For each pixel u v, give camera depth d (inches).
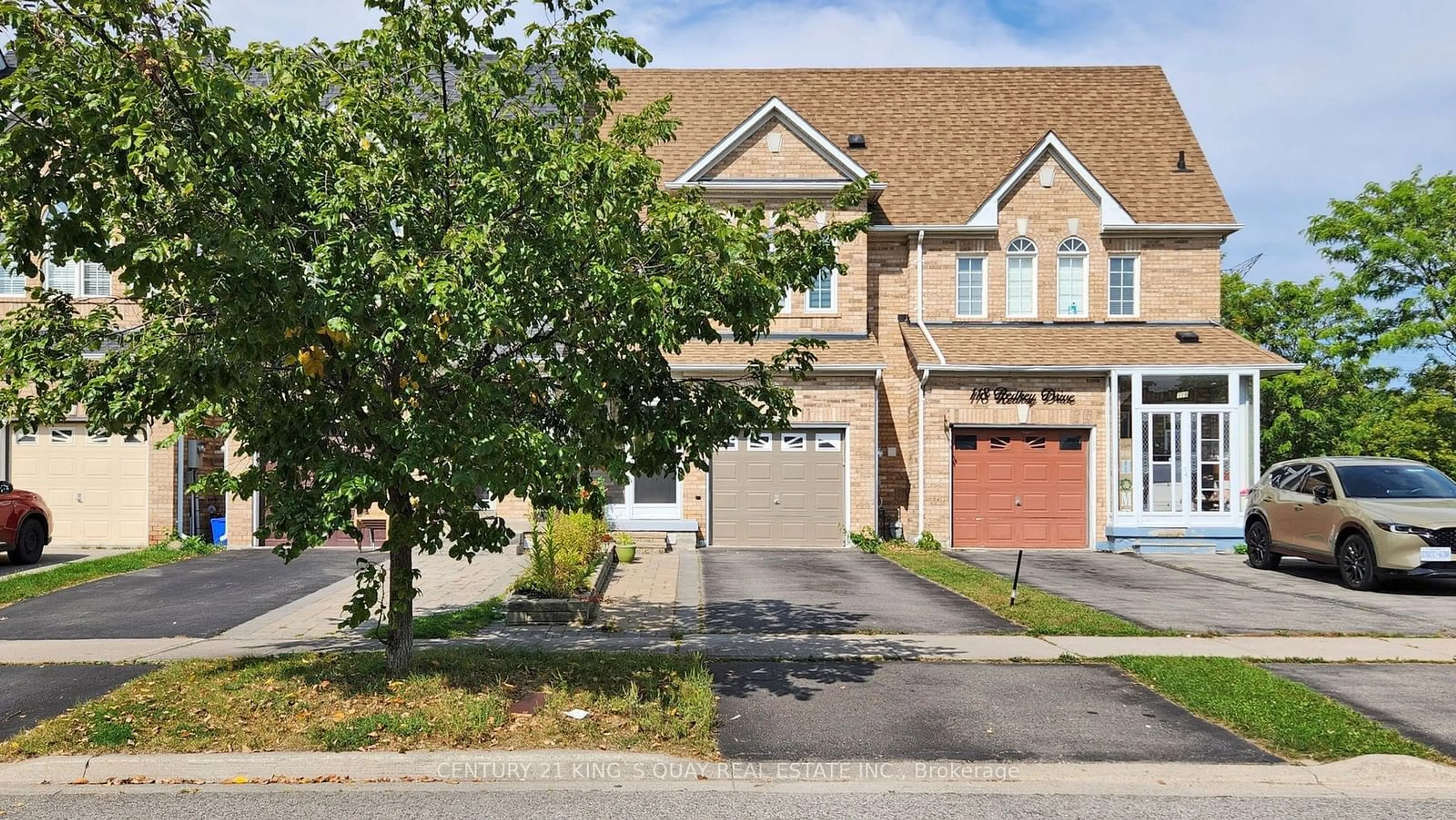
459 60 302.5
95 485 736.3
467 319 261.3
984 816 225.9
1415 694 328.8
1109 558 724.0
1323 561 592.1
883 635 415.5
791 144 807.1
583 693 303.3
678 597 516.1
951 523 795.4
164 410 298.0
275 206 269.6
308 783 246.8
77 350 287.9
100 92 227.8
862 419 775.7
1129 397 809.5
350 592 529.3
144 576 589.0
